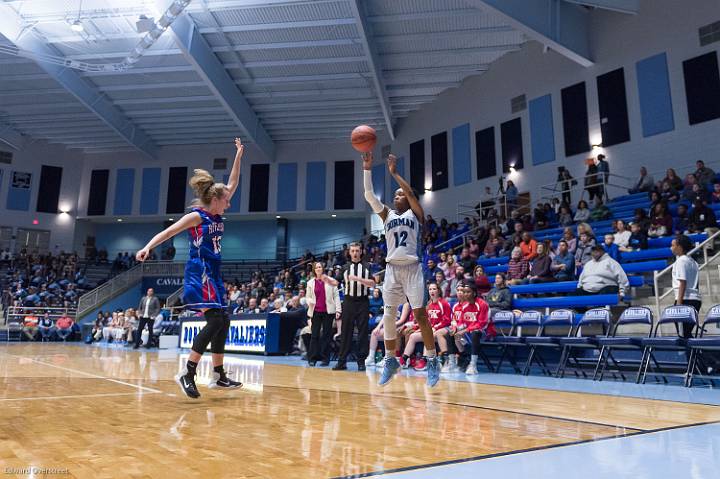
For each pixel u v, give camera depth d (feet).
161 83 60.54
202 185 11.91
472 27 49.14
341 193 75.31
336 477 5.53
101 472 5.64
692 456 6.57
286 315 34.76
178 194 79.92
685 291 18.78
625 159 45.57
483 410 10.51
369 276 22.74
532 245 32.01
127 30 50.44
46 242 79.82
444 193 61.77
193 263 11.74
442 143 62.85
